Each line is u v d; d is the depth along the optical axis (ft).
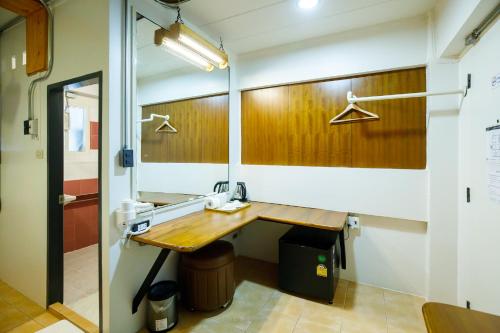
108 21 5.27
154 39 6.37
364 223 8.09
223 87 9.29
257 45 9.00
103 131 5.41
